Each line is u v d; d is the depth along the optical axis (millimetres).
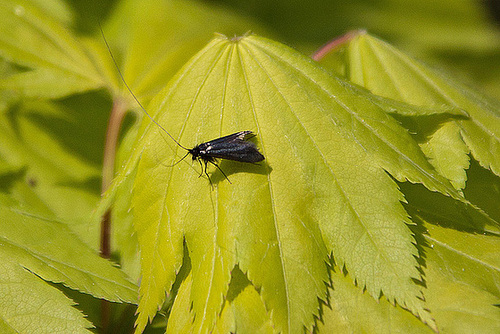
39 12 220
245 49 198
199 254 189
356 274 187
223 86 196
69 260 196
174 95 197
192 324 187
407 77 207
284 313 185
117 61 222
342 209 189
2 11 217
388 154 191
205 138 194
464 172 195
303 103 194
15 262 192
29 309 189
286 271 187
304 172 190
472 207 194
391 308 187
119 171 197
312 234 188
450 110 198
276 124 193
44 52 218
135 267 206
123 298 193
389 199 188
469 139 198
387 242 187
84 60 219
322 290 187
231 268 186
